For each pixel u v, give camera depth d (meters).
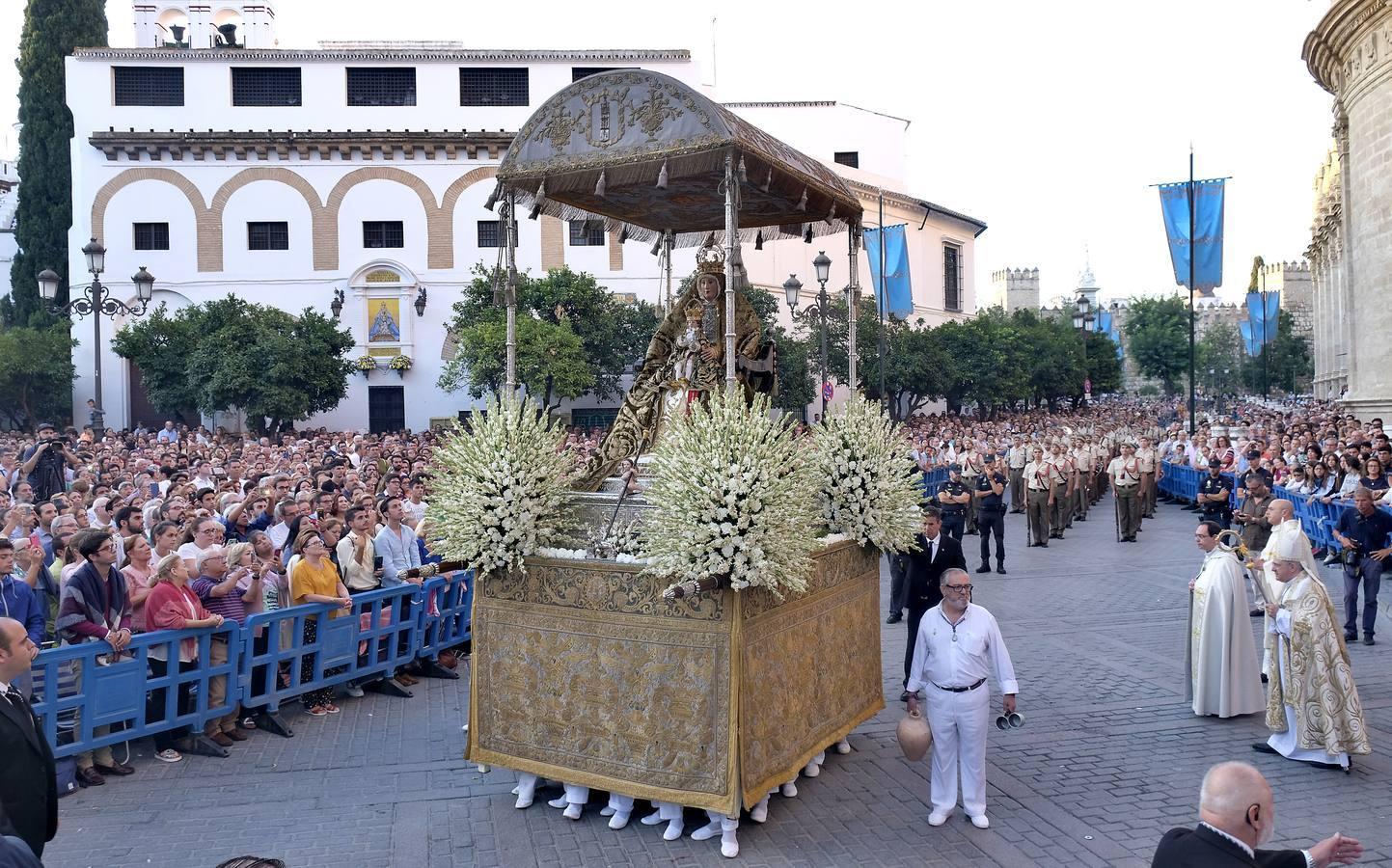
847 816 6.33
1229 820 3.31
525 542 6.45
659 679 6.00
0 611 6.64
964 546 19.34
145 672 7.07
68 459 15.55
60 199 41.69
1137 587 14.44
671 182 7.12
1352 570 10.62
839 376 34.97
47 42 41.66
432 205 39.00
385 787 6.85
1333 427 22.78
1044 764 7.21
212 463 17.98
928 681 6.30
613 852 5.81
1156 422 46.66
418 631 9.56
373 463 17.84
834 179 7.75
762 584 5.96
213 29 42.66
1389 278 24.19
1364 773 6.89
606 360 35.03
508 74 39.19
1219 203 24.47
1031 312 57.91
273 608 8.68
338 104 38.62
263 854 5.74
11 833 4.11
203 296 38.28
